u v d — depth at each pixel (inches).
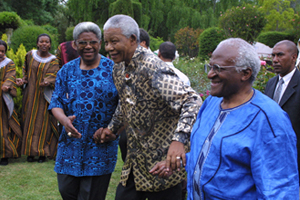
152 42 952.3
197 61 527.8
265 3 1167.6
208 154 60.1
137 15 1035.3
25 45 401.1
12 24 514.0
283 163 55.2
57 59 194.4
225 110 61.1
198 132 64.9
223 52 59.4
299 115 121.9
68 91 106.5
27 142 191.9
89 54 101.9
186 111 79.6
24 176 169.8
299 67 168.2
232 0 1457.9
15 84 193.3
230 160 57.5
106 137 101.3
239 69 58.5
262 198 54.2
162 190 91.2
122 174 94.7
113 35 83.4
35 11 1141.7
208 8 1489.9
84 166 102.9
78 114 103.0
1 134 187.3
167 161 76.8
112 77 100.6
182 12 1326.3
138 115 86.7
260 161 55.1
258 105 57.9
